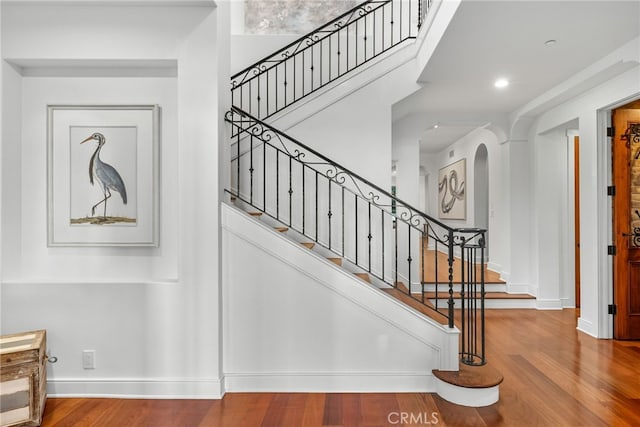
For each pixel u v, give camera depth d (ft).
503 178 18.72
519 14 8.78
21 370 7.59
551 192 16.76
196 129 9.15
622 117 12.69
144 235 9.45
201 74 9.14
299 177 13.62
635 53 10.08
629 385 9.39
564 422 7.75
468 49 10.67
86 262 9.50
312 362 9.31
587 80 12.14
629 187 12.70
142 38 9.12
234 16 17.51
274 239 9.30
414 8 17.10
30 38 9.00
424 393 9.14
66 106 9.40
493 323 14.65
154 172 9.39
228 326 9.30
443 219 30.07
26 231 9.46
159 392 9.00
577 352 11.62
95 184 9.45
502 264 19.10
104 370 9.05
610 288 12.87
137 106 9.40
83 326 9.04
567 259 17.16
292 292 9.31
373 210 13.73
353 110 13.66
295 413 8.20
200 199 9.12
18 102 9.36
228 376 9.28
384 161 13.64
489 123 17.53
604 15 8.79
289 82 15.94
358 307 9.28
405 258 17.02
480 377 8.77
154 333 9.05
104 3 8.97
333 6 17.34
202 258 9.08
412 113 17.28
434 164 32.53
